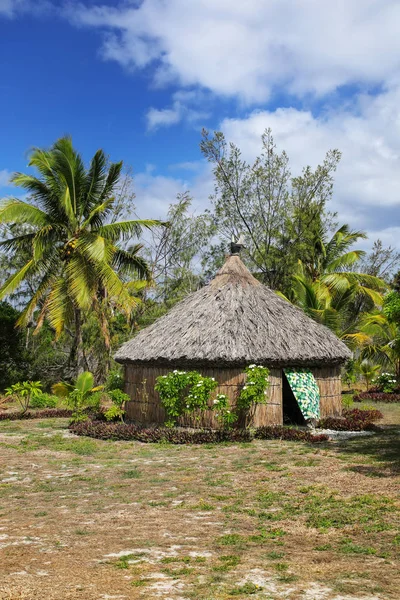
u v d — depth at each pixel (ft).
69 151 82.07
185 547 22.39
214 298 60.85
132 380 63.26
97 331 103.76
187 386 55.06
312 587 17.95
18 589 17.69
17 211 79.77
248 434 50.19
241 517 26.81
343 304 107.24
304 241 114.62
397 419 66.69
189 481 35.09
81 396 66.54
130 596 17.17
